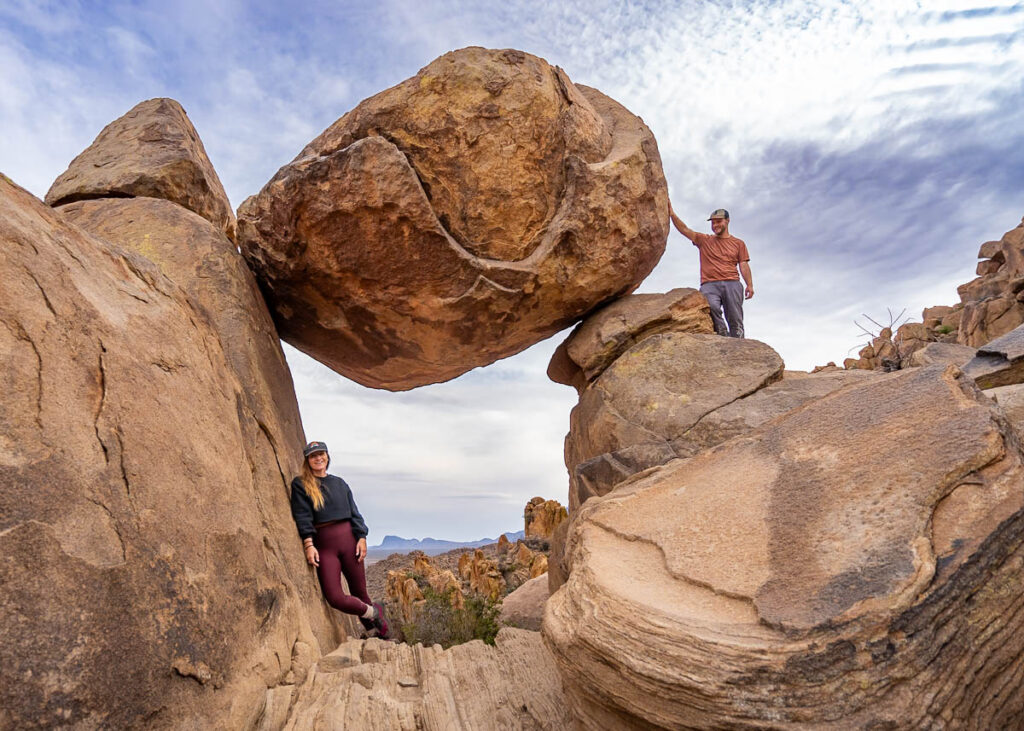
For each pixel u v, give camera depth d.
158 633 2.72
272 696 3.51
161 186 6.52
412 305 6.36
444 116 5.99
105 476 2.77
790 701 2.12
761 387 6.23
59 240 3.18
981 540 2.32
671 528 3.24
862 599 2.22
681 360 6.55
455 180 6.08
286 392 6.13
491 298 6.36
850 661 2.12
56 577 2.36
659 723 2.38
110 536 2.66
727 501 3.22
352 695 3.70
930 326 26.69
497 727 3.46
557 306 6.88
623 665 2.46
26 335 2.67
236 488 3.87
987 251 27.09
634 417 6.35
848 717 2.07
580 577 3.17
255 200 6.36
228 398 4.32
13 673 2.11
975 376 4.38
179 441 3.40
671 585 2.80
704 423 6.04
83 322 3.05
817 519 2.72
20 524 2.31
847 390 3.57
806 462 3.15
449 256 6.05
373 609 5.25
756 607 2.41
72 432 2.71
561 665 2.90
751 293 7.66
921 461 2.67
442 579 17.23
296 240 6.12
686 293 7.23
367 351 7.15
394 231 5.89
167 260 5.65
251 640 3.46
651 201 6.91
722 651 2.25
